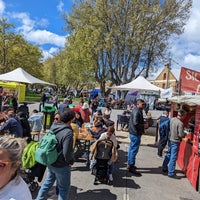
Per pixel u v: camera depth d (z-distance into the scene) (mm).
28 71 48500
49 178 4488
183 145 8266
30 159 5215
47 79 74750
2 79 13938
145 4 34875
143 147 11219
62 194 4379
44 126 12672
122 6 35688
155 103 37406
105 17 36312
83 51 37531
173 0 35094
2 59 45000
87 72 41281
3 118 8031
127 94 36750
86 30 37438
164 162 7715
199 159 6461
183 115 7578
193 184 6688
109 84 46906
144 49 36719
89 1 37781
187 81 8391
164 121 9531
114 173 7262
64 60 46531
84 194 5680
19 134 6535
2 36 43969
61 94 56625
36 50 49531
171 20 35719
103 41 37312
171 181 7031
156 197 5863
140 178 7031
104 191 5922
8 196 1752
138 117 7172
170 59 38594
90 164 7109
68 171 4293
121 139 12641
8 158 1795
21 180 1883
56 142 4164
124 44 36188
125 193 5906
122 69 39062
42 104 24328
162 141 9539
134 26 35188
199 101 6598
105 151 6211
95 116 11570
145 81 16922
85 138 7477
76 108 12031
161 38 36656
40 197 4508
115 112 28172
